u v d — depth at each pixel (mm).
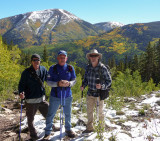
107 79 4008
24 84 4020
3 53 15203
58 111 6316
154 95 8711
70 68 4102
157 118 5000
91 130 4312
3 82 11781
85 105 6934
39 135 4359
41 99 4195
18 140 4219
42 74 4184
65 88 4016
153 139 3707
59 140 4062
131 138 3887
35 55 3973
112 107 6617
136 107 6617
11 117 6176
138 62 61094
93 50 3951
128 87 10961
